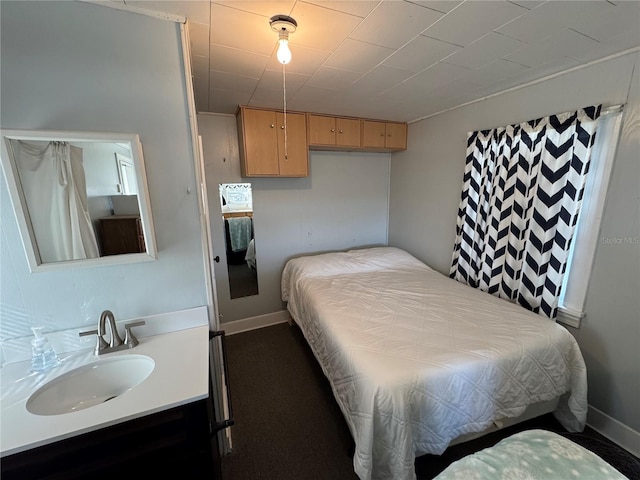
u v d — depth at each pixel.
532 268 1.90
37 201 1.02
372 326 1.66
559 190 1.73
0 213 1.01
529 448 0.80
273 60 1.56
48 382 0.99
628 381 1.53
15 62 0.96
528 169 1.91
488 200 2.21
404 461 1.12
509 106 2.05
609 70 1.51
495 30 1.27
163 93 1.17
